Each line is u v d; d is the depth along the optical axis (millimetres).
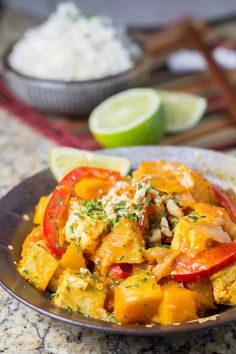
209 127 589
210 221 372
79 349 363
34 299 353
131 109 550
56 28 637
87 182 414
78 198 409
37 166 541
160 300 345
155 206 386
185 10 903
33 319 384
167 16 909
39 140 585
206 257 359
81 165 445
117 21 920
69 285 354
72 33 631
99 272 370
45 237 384
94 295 356
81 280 355
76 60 606
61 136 586
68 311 347
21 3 970
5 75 611
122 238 365
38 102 602
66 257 370
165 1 899
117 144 530
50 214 392
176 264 362
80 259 370
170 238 380
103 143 539
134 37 679
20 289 359
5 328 378
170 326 332
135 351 360
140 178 403
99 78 585
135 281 351
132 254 363
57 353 361
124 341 366
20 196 424
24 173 531
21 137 591
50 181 441
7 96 662
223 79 638
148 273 356
